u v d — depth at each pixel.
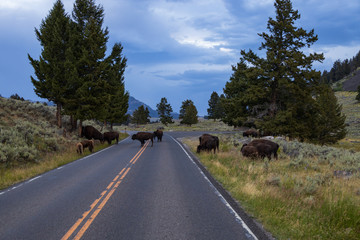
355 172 9.91
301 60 25.55
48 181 9.25
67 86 23.33
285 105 28.38
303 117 28.45
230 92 39.62
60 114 25.75
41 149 16.20
